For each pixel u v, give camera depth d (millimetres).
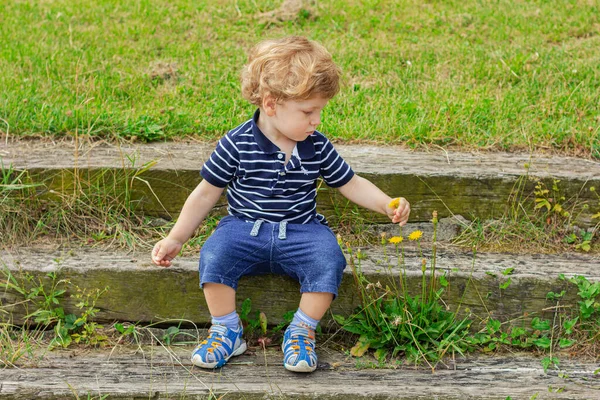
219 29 5699
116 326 3021
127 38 5457
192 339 3049
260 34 5656
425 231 3430
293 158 2779
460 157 3635
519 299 3051
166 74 4805
